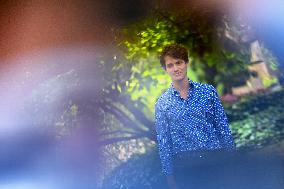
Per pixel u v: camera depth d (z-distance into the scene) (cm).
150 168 623
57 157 616
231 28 898
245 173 470
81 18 648
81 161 628
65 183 554
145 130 797
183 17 837
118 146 708
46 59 657
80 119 680
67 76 679
